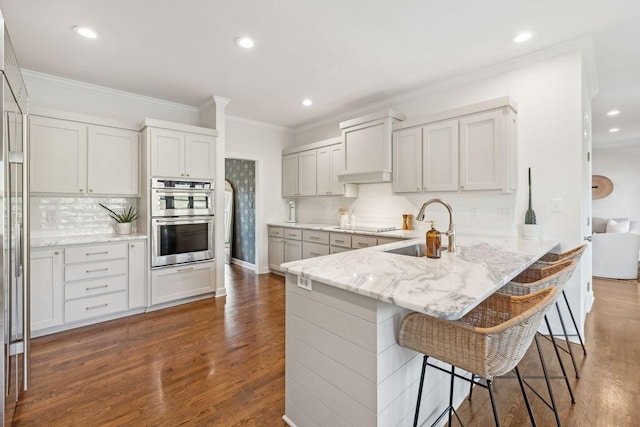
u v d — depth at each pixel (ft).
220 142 13.14
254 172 18.38
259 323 10.14
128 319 10.53
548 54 9.10
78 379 6.93
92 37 8.29
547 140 9.28
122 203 12.21
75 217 11.23
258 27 7.91
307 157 16.47
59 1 6.78
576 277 8.84
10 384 5.44
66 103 11.09
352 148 13.33
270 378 6.98
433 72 10.59
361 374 4.41
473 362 3.73
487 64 10.00
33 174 9.69
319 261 6.09
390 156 12.03
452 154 10.31
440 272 5.15
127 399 6.24
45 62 9.71
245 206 19.38
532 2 6.98
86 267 9.97
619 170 21.57
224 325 9.98
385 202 13.92
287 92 12.42
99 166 10.89
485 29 8.05
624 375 6.98
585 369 7.24
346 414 4.62
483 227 10.61
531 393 6.39
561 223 9.06
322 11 7.28
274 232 17.21
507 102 9.19
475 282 4.55
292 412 5.54
